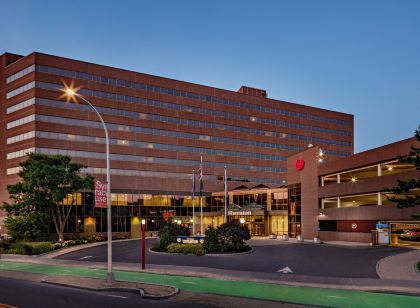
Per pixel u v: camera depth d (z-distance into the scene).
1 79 78.06
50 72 72.69
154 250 40.66
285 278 24.03
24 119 72.06
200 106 89.88
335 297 18.73
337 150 110.25
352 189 51.19
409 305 17.02
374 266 27.55
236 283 22.86
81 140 74.44
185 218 81.38
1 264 36.38
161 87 85.06
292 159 65.38
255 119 97.75
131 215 76.50
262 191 73.50
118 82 79.75
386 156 45.81
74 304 17.95
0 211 72.62
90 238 56.72
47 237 52.22
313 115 107.56
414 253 33.91
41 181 48.97
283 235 61.00
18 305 17.91
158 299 18.97
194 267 28.84
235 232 38.41
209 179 88.56
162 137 83.69
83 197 70.19
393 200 29.03
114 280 22.67
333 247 43.00
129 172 78.75
